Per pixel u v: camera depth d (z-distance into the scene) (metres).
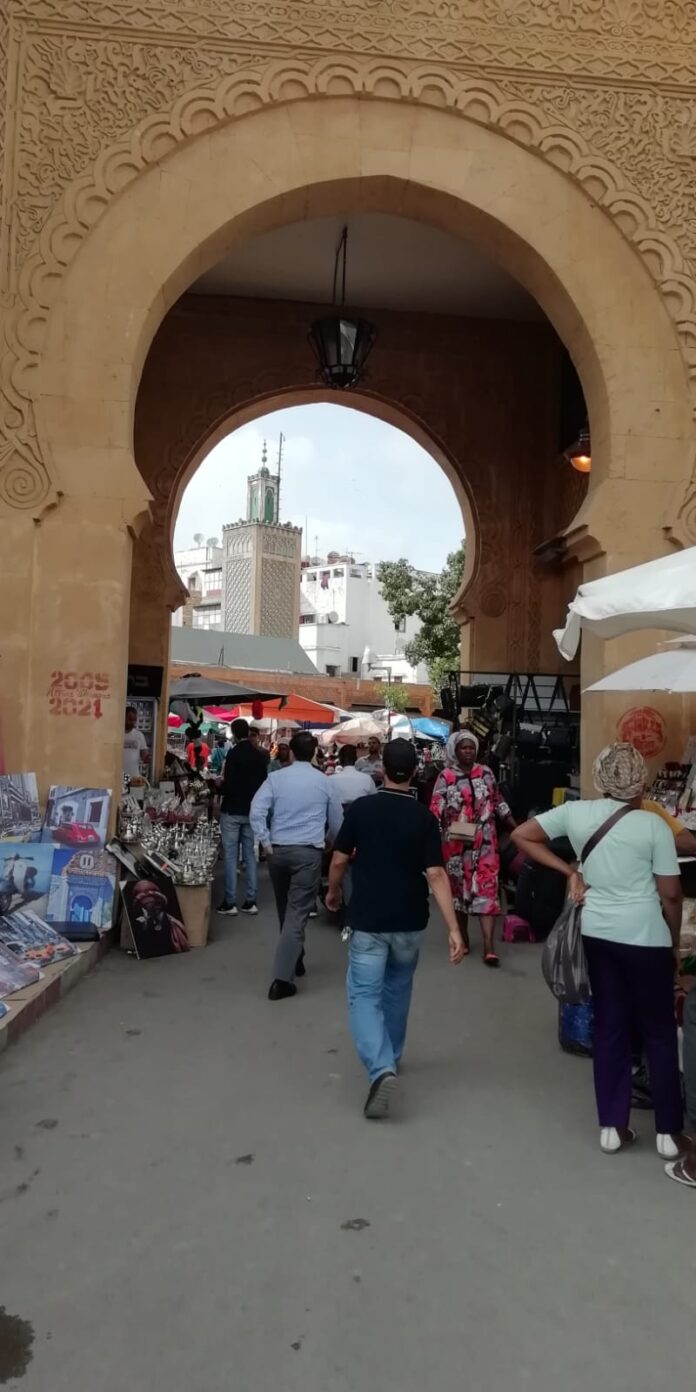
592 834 4.21
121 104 7.58
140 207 7.58
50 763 7.26
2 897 6.75
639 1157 4.09
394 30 7.84
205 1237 3.37
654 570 5.02
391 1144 4.14
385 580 28.91
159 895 7.27
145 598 12.36
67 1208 3.54
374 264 11.31
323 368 10.09
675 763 7.66
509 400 12.89
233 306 12.44
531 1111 4.54
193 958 7.14
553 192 7.96
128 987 6.33
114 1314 2.94
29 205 7.46
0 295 7.38
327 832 6.63
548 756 10.82
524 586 12.81
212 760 18.03
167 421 12.40
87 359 7.47
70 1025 5.55
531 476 12.89
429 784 10.62
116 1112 4.39
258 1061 5.07
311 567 70.38
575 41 7.98
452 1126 4.34
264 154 7.73
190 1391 2.61
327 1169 3.90
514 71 7.93
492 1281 3.15
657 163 8.00
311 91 7.74
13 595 7.27
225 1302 3.00
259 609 60.56
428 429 12.74
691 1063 4.24
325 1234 3.41
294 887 6.36
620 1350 2.82
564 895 7.88
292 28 7.75
